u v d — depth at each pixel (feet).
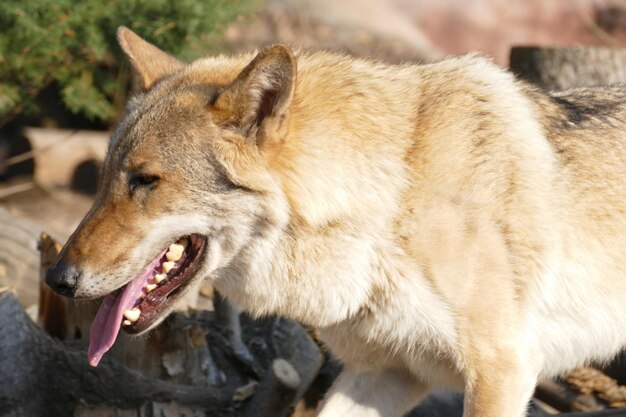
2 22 60.23
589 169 28.94
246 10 64.95
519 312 27.45
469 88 27.96
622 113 30.27
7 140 71.82
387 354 28.94
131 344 34.30
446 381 28.73
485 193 26.81
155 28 59.93
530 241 27.27
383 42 92.73
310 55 28.71
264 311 28.37
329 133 26.68
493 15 102.63
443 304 26.91
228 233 26.37
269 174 26.07
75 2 59.82
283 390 33.19
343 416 29.86
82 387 32.76
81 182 70.18
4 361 31.94
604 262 29.07
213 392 34.27
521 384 27.22
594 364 39.58
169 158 25.88
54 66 63.41
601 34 100.63
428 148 26.99
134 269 25.93
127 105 28.73
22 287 45.62
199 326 35.70
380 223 26.73
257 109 25.80
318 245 26.78
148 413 33.09
